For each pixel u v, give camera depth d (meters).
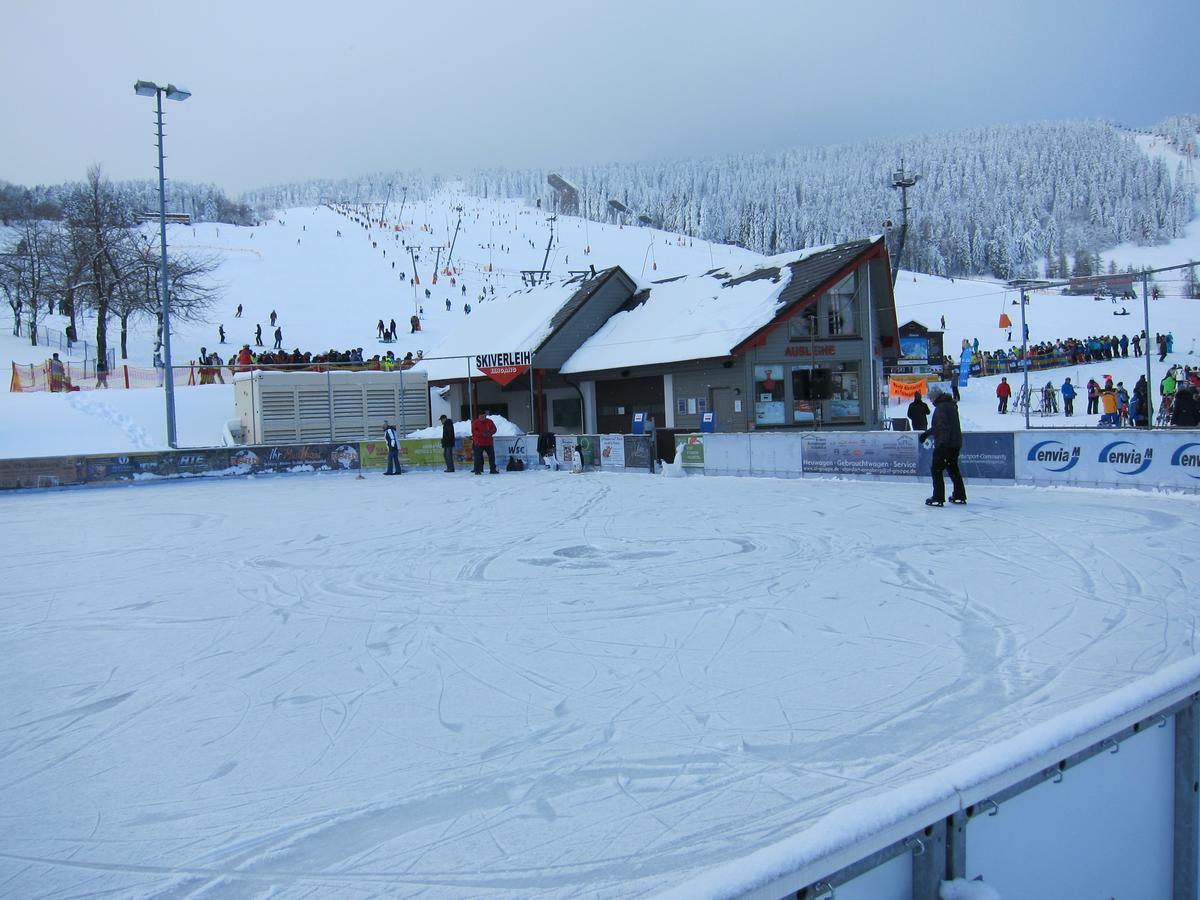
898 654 6.57
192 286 48.84
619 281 33.78
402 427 33.88
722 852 3.80
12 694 6.35
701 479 21.31
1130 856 2.60
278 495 20.97
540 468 26.69
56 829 4.26
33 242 53.19
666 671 6.34
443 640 7.37
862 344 28.06
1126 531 11.33
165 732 5.50
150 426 32.75
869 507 14.70
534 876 3.67
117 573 11.07
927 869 2.04
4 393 34.72
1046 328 60.06
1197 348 44.72
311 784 4.66
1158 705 2.54
